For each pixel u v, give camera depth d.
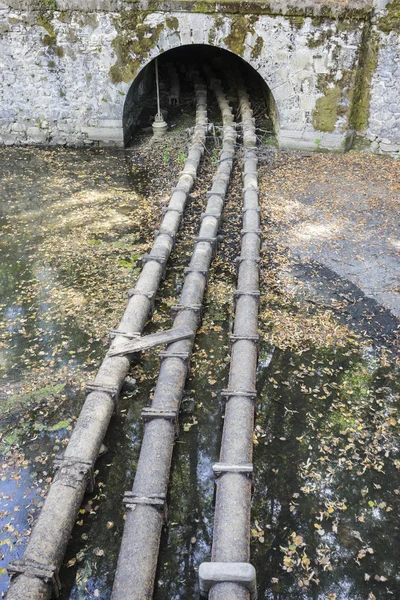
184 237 10.10
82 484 5.44
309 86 12.64
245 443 5.70
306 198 11.30
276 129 13.97
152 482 5.34
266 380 7.07
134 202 11.31
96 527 5.44
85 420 6.02
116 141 13.71
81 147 13.91
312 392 6.91
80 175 12.46
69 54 12.73
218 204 10.59
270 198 11.30
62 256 9.54
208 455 6.17
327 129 13.06
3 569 5.04
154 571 4.75
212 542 5.05
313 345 7.58
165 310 8.30
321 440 6.30
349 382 7.03
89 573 5.06
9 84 13.23
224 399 6.36
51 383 7.04
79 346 7.61
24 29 12.49
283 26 12.09
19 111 13.59
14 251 9.69
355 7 11.59
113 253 9.62
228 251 9.69
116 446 6.28
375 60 12.16
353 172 12.38
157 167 12.79
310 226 10.30
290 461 6.07
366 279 8.81
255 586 4.61
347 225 10.30
